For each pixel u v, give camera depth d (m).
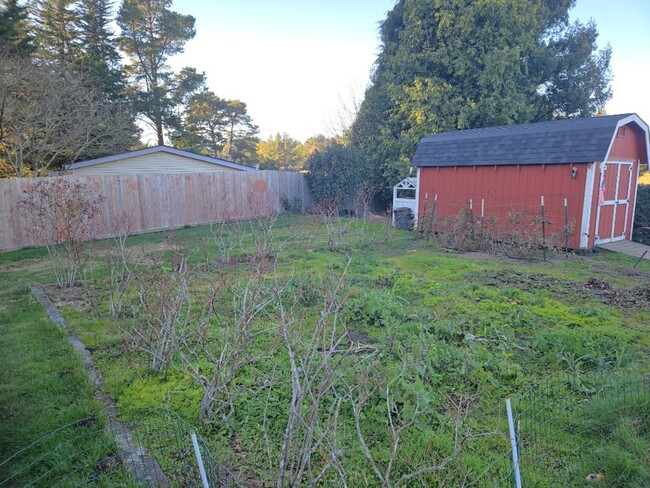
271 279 6.21
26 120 14.03
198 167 18.31
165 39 26.64
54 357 3.93
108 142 17.44
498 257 9.19
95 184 11.86
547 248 9.69
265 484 2.36
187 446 2.66
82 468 2.44
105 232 12.02
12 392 3.30
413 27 18.62
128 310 5.19
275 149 52.47
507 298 5.86
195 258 8.40
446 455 2.55
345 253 9.17
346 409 3.01
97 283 6.66
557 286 6.68
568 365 3.82
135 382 3.46
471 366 3.65
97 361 3.88
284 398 3.17
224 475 2.43
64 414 2.98
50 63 15.49
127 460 2.53
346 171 17.47
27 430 2.81
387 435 2.79
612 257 9.59
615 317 5.25
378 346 3.89
